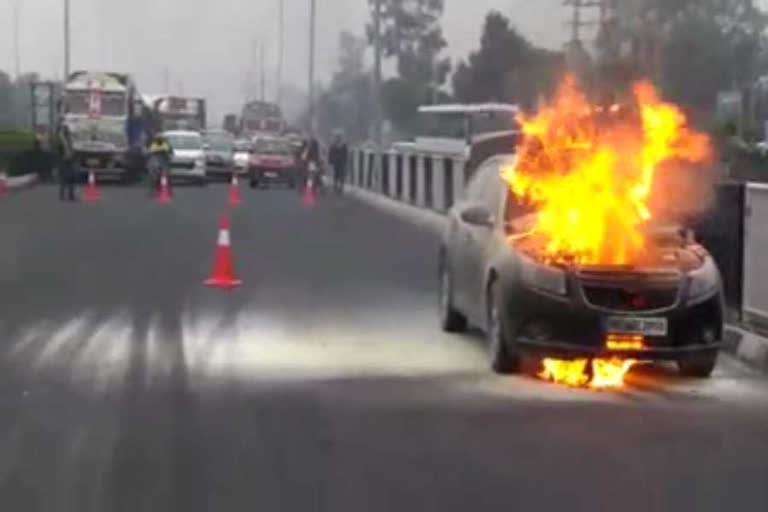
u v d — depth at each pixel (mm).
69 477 16656
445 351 26562
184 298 34719
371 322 30672
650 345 22750
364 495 15836
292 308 33031
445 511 15172
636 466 17391
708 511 15297
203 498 15680
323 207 79875
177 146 112312
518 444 18594
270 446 18359
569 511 15227
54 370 24062
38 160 110750
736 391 22766
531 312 22969
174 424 19734
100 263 43750
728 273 29531
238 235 56594
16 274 40188
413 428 19594
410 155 80562
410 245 52750
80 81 107750
